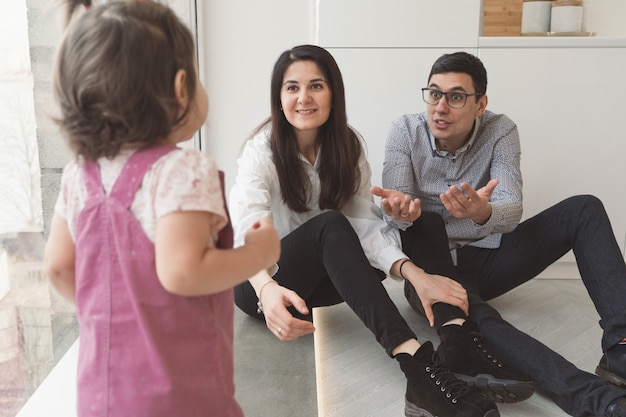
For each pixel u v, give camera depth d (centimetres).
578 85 253
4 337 129
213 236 91
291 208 188
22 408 138
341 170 186
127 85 82
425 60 254
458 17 250
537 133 257
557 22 258
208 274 84
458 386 148
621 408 142
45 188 152
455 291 169
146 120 84
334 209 192
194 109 92
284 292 158
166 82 85
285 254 177
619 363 161
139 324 86
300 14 280
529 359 161
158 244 83
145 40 83
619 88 253
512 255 199
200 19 275
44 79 150
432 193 208
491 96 255
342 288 163
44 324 151
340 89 181
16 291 135
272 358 187
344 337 202
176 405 88
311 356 189
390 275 183
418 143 207
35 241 146
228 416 94
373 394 167
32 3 143
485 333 170
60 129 87
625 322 162
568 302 234
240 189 178
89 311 89
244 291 196
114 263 87
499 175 199
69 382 153
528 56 252
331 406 161
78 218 89
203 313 90
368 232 187
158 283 86
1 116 127
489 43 252
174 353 87
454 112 193
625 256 263
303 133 184
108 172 87
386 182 207
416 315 218
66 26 97
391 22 251
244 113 287
